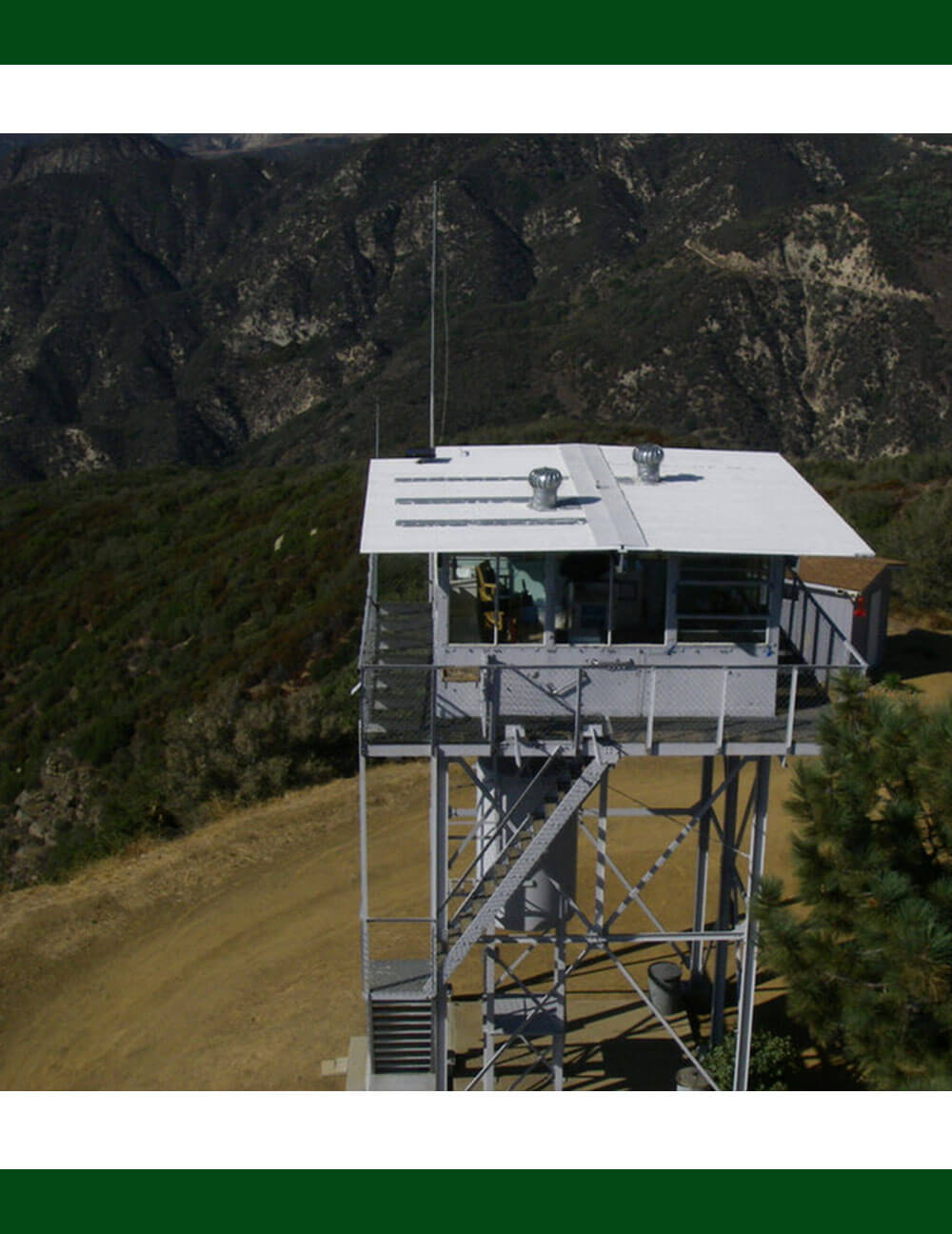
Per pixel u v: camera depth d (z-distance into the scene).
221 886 20.81
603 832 14.12
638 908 19.45
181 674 39.53
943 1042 10.48
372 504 13.87
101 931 19.39
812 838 11.54
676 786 23.92
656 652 13.22
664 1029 16.39
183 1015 17.05
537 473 13.57
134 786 28.06
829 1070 15.26
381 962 14.37
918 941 10.05
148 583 48.75
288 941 18.89
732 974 17.64
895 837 11.19
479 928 12.81
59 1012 17.28
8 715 42.47
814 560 28.86
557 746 12.66
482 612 13.16
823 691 14.01
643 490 14.39
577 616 13.20
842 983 11.02
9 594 52.88
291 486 57.16
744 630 13.23
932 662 29.80
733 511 13.74
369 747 12.71
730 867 15.55
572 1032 16.36
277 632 38.31
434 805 12.94
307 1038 16.28
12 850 33.19
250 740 25.00
